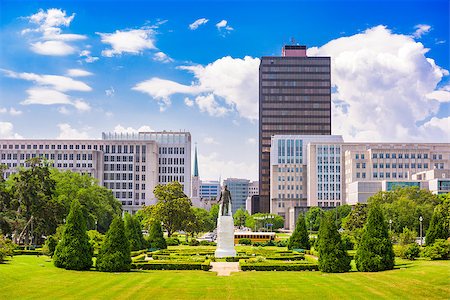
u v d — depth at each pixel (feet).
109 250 253.24
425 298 183.01
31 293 189.16
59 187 553.64
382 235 251.39
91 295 188.55
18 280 210.38
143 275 240.12
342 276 234.99
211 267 287.07
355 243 394.73
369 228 253.44
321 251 259.60
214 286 209.26
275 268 272.31
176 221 537.24
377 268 248.73
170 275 242.78
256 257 329.93
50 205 431.43
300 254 361.71
